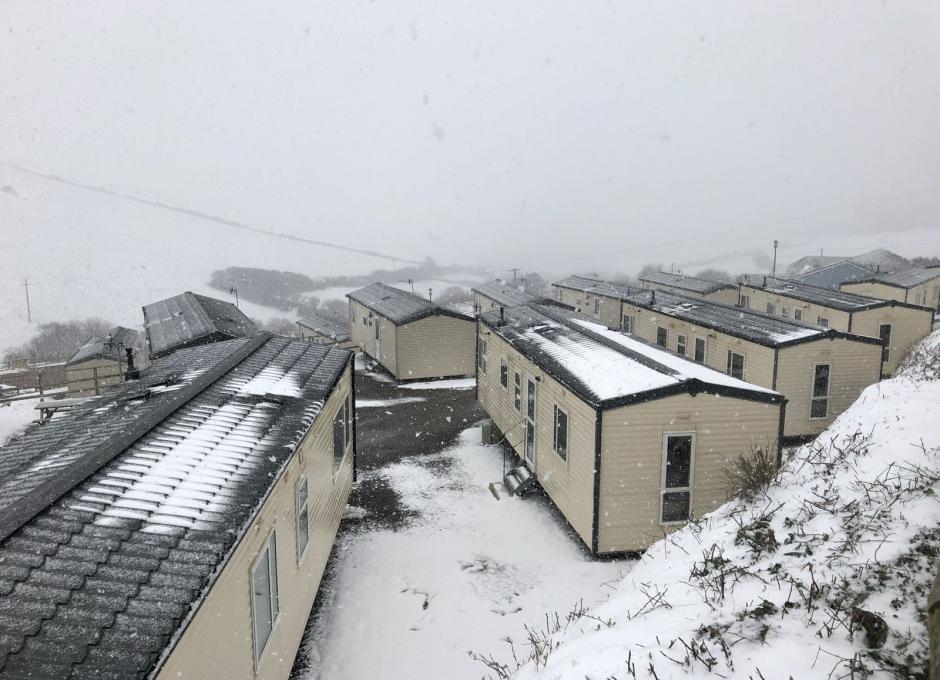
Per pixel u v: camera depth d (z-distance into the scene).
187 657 3.78
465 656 7.20
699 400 8.94
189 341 12.77
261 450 6.23
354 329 28.02
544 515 10.82
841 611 4.20
